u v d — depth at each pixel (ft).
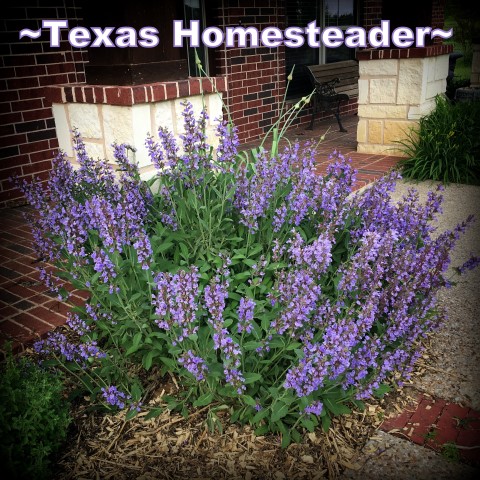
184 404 8.39
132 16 11.93
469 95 33.58
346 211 9.37
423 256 8.76
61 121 13.65
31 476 7.01
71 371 8.89
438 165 20.06
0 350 9.53
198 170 9.43
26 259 13.75
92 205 7.96
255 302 8.02
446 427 8.09
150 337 8.55
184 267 8.79
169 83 12.30
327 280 9.41
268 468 7.45
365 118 22.97
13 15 17.13
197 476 7.35
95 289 9.05
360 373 7.45
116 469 7.48
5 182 17.94
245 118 25.93
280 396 7.25
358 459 7.57
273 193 9.05
